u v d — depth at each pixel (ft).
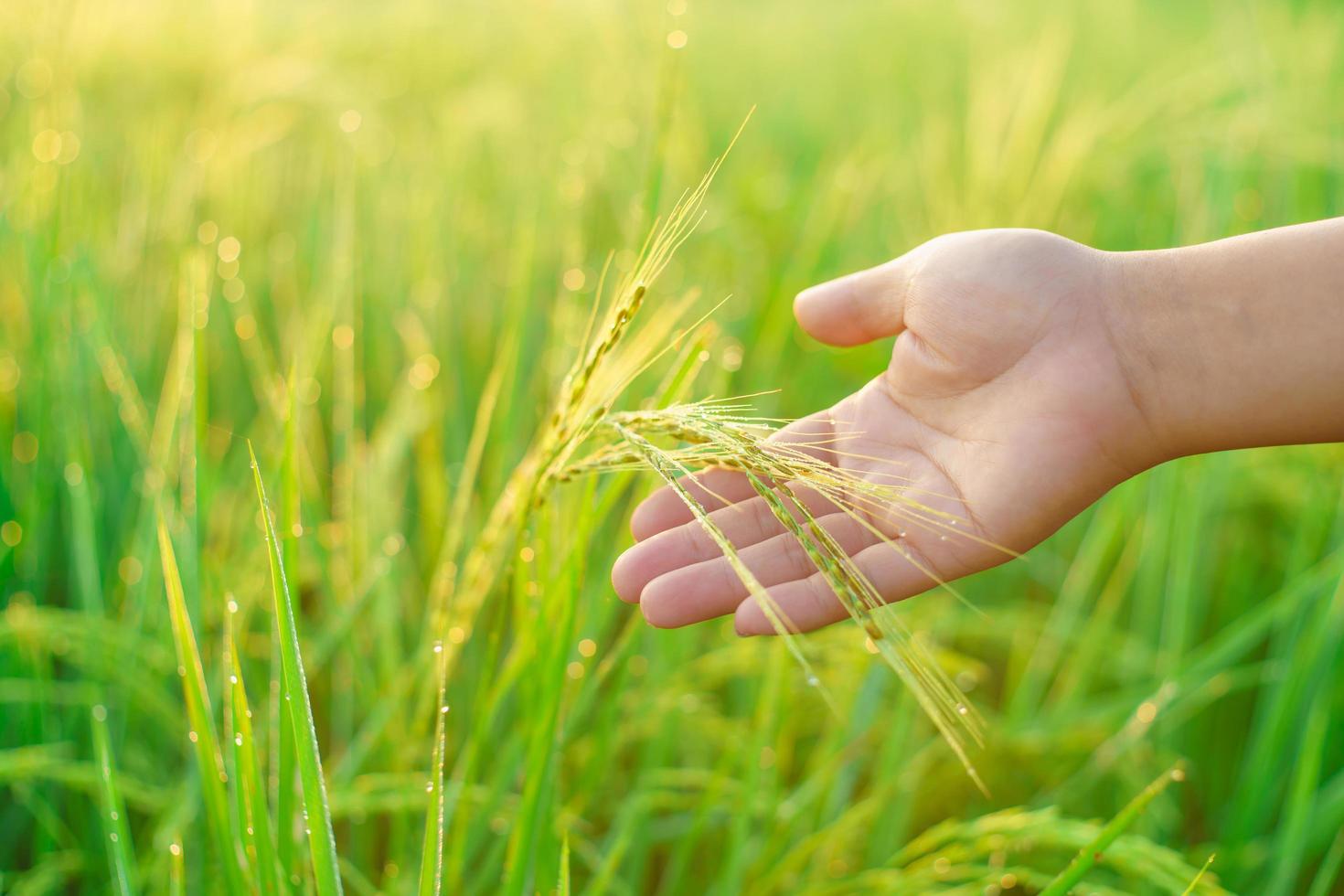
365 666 1.83
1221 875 1.92
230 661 1.47
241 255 2.66
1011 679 2.20
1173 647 2.02
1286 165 2.51
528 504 1.58
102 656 1.78
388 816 1.89
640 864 1.84
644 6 2.90
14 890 1.73
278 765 1.47
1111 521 2.13
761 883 1.73
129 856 1.60
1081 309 1.59
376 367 2.42
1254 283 1.57
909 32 5.51
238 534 2.12
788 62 5.24
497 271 2.76
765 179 3.44
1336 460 2.23
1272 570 2.35
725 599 1.56
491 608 1.96
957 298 1.60
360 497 1.94
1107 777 2.02
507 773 1.69
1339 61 3.26
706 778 1.83
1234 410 1.57
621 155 2.85
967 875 1.71
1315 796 1.92
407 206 2.68
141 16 3.09
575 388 1.54
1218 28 3.58
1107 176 3.22
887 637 1.41
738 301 2.55
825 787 1.83
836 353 2.51
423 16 3.88
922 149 3.40
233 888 1.48
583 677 1.74
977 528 1.57
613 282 2.39
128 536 2.04
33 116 2.31
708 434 1.47
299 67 2.67
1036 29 4.40
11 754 1.73
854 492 1.50
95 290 2.01
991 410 1.60
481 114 3.10
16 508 2.03
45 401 2.01
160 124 2.71
